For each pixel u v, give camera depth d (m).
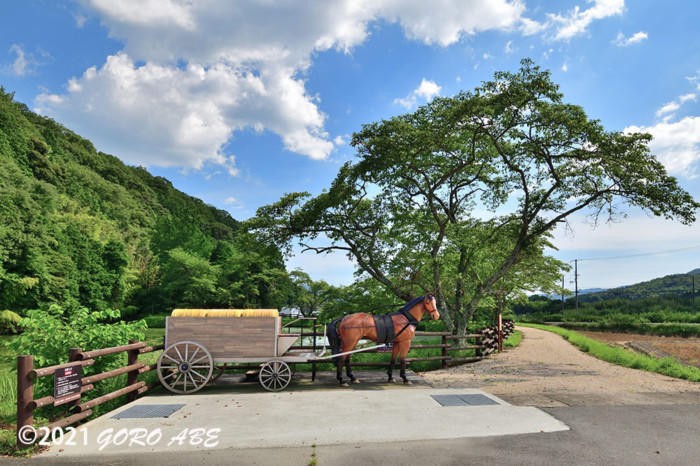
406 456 4.80
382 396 8.08
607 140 15.73
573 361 14.31
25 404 5.10
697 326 32.75
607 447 5.11
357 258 20.83
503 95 16.06
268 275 55.34
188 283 55.69
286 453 4.91
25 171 72.44
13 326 35.03
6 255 35.03
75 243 48.91
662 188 15.51
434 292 18.78
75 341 7.80
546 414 6.62
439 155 20.64
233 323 9.09
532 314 72.12
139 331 8.78
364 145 18.05
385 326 9.84
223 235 113.50
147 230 110.00
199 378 9.43
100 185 114.88
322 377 10.91
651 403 7.48
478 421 6.20
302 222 20.86
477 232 18.98
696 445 5.20
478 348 14.57
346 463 4.59
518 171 18.61
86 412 6.30
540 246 21.95
